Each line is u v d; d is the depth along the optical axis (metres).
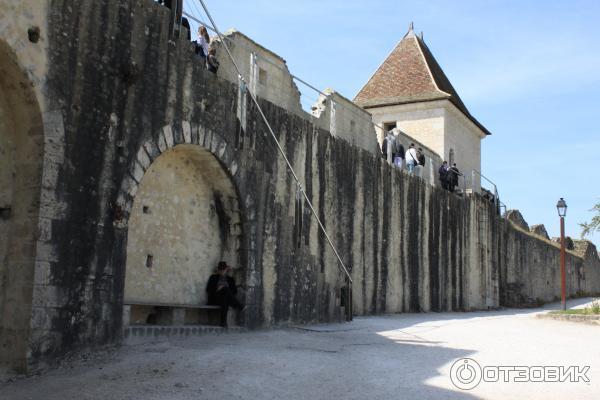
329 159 19.33
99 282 10.49
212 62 14.09
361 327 16.67
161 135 11.98
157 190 13.07
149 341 11.52
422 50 37.09
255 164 15.02
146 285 12.68
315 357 11.11
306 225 17.75
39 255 9.48
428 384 9.59
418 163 26.98
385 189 23.12
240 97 14.47
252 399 8.30
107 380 8.79
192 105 12.87
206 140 13.23
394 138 25.66
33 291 9.35
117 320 10.84
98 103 10.66
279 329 14.91
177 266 13.45
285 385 9.08
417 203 25.77
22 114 9.73
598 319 21.48
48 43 9.82
